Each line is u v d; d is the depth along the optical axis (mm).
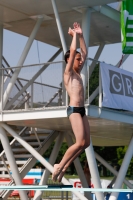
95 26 21266
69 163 8242
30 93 18984
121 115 18375
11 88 18734
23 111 17984
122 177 18688
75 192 17375
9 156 18859
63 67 19031
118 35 22578
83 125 7977
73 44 8133
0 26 20938
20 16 19766
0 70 19469
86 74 17016
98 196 17156
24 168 20203
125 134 23266
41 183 21203
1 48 20797
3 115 18594
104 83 17359
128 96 18766
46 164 18172
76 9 18484
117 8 19766
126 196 19859
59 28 17422
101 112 17156
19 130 22703
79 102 8031
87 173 23906
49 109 17312
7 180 28172
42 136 22359
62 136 22688
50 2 17953
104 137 25078
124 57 20797
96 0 17547
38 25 19562
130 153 19141
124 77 18703
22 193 18516
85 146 8023
